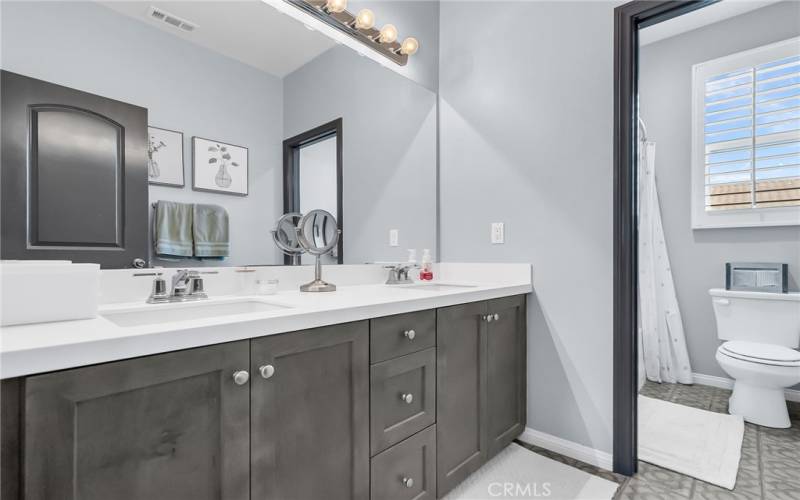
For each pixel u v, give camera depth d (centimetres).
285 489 92
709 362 280
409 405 126
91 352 64
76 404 63
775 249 256
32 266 77
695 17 273
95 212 109
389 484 118
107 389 66
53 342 62
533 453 182
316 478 99
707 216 279
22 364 58
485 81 211
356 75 185
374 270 195
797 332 234
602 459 169
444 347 139
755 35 263
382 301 117
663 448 186
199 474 78
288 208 158
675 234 294
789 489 153
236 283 141
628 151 162
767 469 168
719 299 263
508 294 176
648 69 307
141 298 118
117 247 113
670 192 297
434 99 227
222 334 80
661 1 154
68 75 105
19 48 97
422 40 220
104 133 111
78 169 106
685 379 281
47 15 102
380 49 190
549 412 186
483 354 159
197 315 119
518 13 198
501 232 203
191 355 76
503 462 173
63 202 103
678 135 294
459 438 146
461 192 220
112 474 67
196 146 132
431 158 225
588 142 174
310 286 154
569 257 179
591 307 173
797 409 236
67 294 80
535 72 191
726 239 274
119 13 116
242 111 145
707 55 282
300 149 163
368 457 111
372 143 193
